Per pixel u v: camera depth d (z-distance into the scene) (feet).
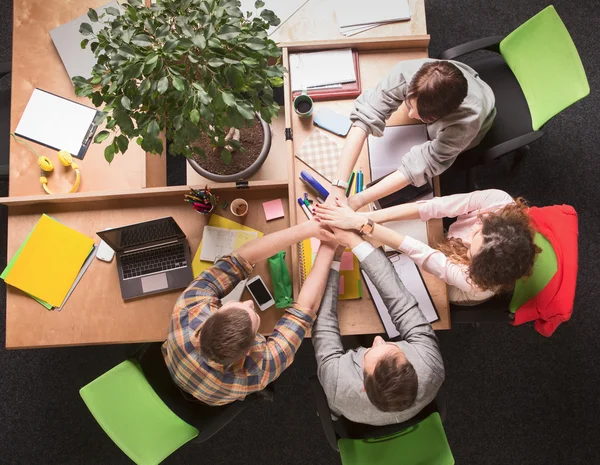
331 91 6.84
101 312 6.62
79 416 8.73
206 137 6.57
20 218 6.84
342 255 6.56
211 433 6.45
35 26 7.26
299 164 6.79
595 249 8.98
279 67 5.18
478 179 9.21
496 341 8.75
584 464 8.44
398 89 6.31
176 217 6.79
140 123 4.90
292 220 6.44
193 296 5.77
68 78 7.18
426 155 6.27
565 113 9.29
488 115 6.61
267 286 6.59
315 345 5.91
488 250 5.14
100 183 6.97
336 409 5.86
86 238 6.73
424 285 6.45
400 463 5.87
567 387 8.63
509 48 7.29
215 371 5.46
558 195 9.14
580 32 9.50
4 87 9.62
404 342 5.71
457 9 9.66
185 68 4.71
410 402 5.08
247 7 7.08
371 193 6.39
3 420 8.75
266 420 8.58
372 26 7.06
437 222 6.54
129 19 4.80
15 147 7.04
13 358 8.88
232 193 6.79
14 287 6.68
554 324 6.15
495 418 8.59
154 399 6.41
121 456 8.63
